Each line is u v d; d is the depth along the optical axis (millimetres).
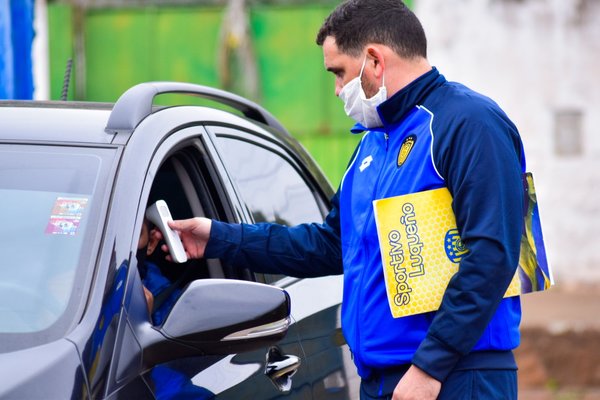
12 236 5941
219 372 6371
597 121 26016
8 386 5027
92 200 6047
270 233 7445
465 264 6145
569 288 26453
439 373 6148
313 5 25531
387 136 6773
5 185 6176
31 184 6172
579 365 21500
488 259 6105
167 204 7633
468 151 6246
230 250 7328
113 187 6086
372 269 6609
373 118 6812
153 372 5715
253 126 8641
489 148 6234
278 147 8938
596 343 21688
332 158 25938
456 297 6129
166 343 5730
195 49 25688
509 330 6484
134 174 6184
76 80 25625
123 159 6234
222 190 7484
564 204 26359
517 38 25844
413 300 6332
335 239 7605
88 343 5391
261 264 7449
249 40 25625
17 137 6465
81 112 6891
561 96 25984
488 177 6195
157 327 5793
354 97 6824
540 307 24172
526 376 21391
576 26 25766
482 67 25906
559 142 26188
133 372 5527
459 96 6473
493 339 6406
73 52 25562
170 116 6957
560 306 24266
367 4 6727
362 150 7102
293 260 7492
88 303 5590
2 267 5824
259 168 8344
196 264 7707
